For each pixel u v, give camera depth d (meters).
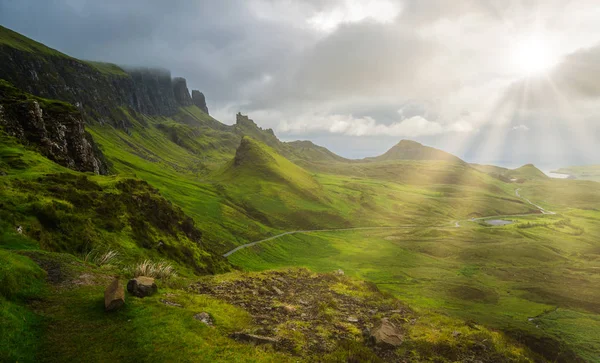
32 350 13.95
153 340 15.76
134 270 26.25
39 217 32.47
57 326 15.87
